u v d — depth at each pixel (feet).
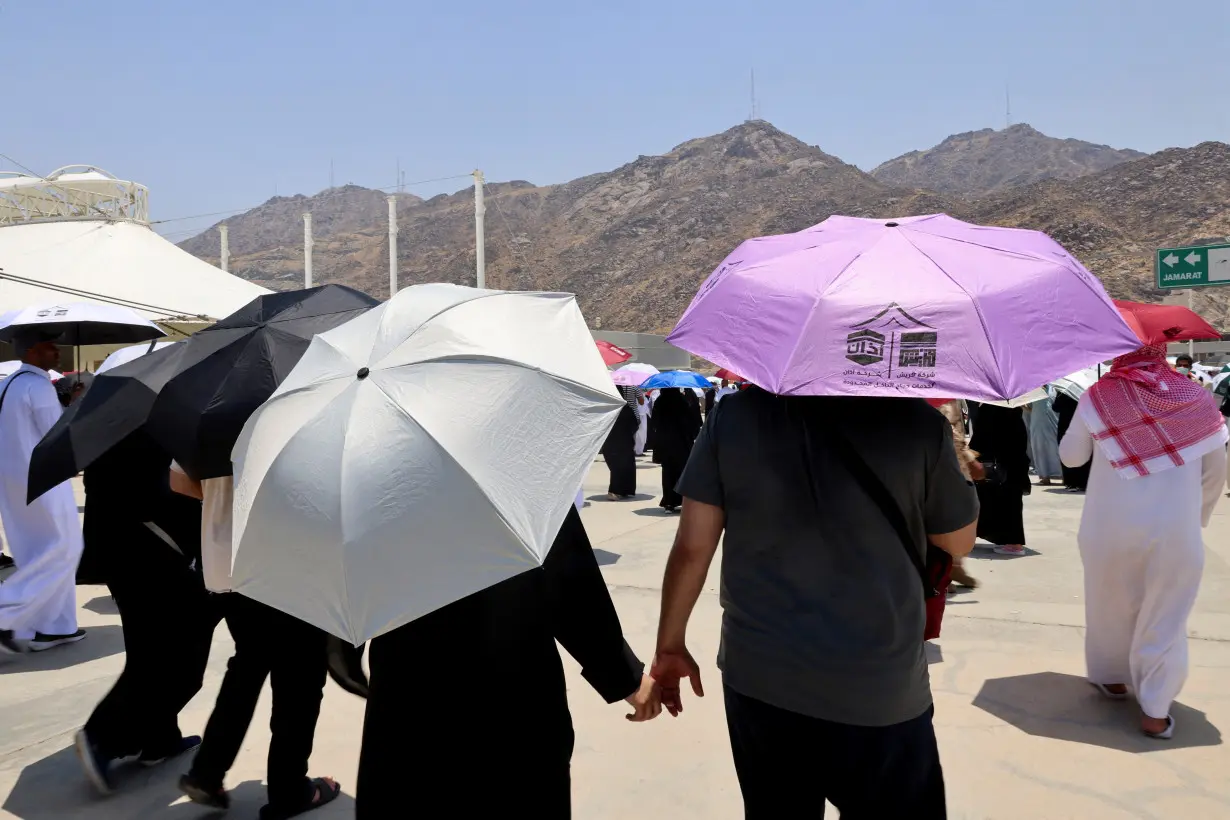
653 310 370.32
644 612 20.21
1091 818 10.91
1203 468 13.15
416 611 5.97
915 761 6.81
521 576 7.08
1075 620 18.97
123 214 96.17
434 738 6.86
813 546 6.79
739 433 7.09
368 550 5.98
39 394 17.70
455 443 6.23
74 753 13.26
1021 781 11.85
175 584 11.89
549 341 7.45
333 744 13.35
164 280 81.87
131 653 11.93
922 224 7.54
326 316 10.75
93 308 17.34
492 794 6.91
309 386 6.86
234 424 9.21
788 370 6.35
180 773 12.49
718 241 423.23
